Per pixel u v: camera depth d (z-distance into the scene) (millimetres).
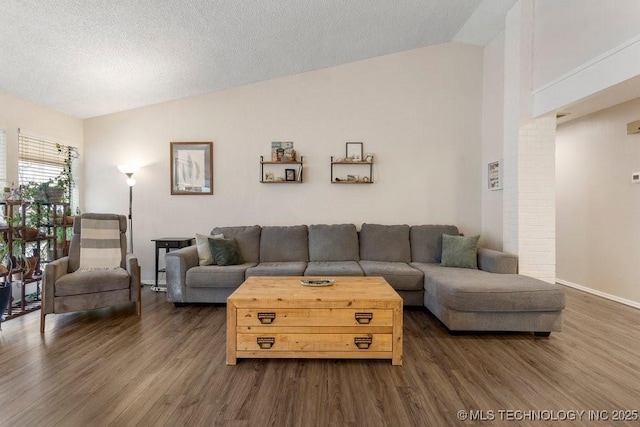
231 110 4504
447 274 3186
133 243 4551
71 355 2385
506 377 2080
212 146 4508
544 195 3543
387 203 4449
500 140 4020
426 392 1910
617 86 2598
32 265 3465
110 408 1755
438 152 4438
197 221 4520
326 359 2340
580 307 3574
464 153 4430
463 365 2244
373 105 4457
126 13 2750
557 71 3186
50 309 2893
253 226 4266
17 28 2709
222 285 3502
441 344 2600
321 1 3098
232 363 2260
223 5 2881
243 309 2275
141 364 2252
